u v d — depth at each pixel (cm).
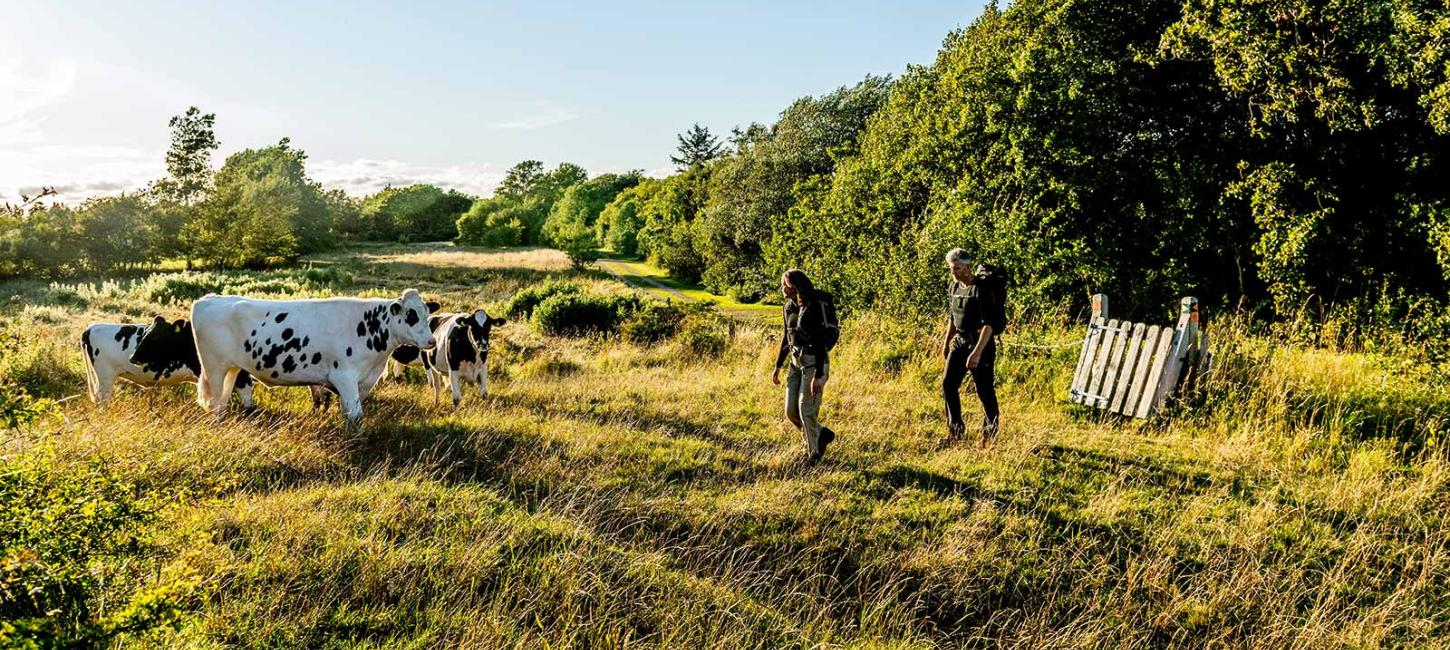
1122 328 858
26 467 304
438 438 718
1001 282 733
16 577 262
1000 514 574
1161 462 694
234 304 770
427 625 417
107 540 314
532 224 10056
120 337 894
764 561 511
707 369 1241
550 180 13888
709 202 5984
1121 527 560
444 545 494
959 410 758
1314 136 1862
